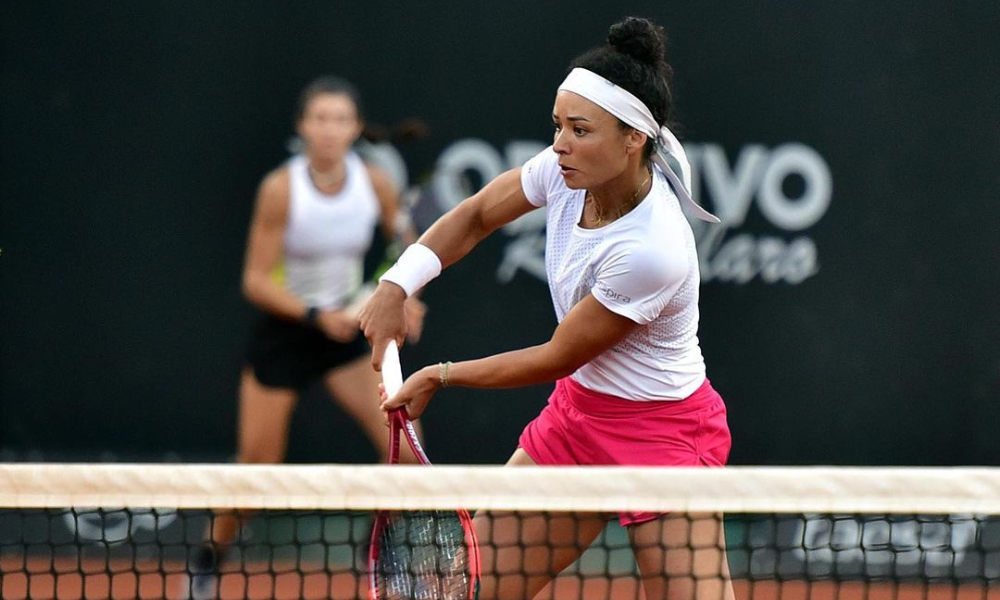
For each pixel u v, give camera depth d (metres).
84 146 22.06
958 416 22.39
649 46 10.55
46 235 22.23
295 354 19.86
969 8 21.80
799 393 22.45
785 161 22.08
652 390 11.55
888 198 22.14
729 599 11.53
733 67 21.91
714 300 22.36
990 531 22.08
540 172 11.95
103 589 20.75
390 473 10.15
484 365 11.31
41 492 10.27
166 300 22.36
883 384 22.41
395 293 12.41
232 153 22.08
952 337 22.33
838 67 21.94
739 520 22.58
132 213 22.20
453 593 12.13
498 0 21.80
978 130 21.98
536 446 12.32
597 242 10.96
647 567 11.55
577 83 10.47
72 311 22.38
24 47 21.89
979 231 22.16
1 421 22.45
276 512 13.83
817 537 22.53
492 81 21.92
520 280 22.39
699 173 22.09
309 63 21.89
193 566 21.25
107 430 22.48
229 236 22.22
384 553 12.22
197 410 22.48
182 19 21.83
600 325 10.85
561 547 12.04
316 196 19.48
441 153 21.95
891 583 22.03
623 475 10.03
